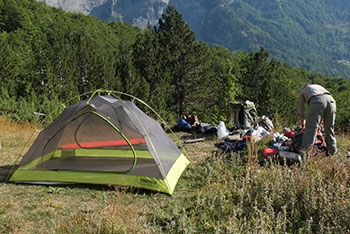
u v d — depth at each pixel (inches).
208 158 253.4
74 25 2849.4
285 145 250.4
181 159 237.3
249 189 176.4
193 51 1443.2
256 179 184.7
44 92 1237.1
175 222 152.6
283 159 212.7
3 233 145.2
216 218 157.1
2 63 1368.1
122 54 1553.9
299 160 210.7
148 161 204.1
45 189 195.6
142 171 199.9
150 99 1200.8
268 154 226.5
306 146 229.8
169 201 180.1
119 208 162.4
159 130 239.3
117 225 143.3
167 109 1280.8
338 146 290.2
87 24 3093.0
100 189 197.2
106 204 173.2
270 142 268.5
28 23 2389.3
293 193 165.6
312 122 230.8
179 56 1432.1
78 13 3449.8
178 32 1456.7
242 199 166.9
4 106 614.5
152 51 1438.2
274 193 165.8
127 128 213.5
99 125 219.1
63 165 211.2
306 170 194.9
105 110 218.5
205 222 148.9
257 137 279.6
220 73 2240.4
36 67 1359.5
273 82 1309.1
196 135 354.6
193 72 1438.2
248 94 1429.6
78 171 206.1
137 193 188.9
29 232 146.3
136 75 1339.8
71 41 2086.6
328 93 235.8
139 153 208.1
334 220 140.8
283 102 1098.1
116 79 1368.1
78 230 142.8
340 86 2309.3
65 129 218.2
